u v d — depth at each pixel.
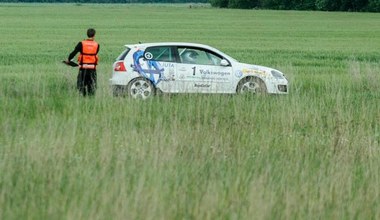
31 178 31.62
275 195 29.78
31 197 28.81
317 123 50.25
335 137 43.59
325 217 28.03
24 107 54.94
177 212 27.47
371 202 29.88
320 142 43.75
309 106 56.31
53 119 47.22
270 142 43.38
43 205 27.81
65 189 29.95
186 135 42.03
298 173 34.19
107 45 159.75
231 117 50.47
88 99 59.97
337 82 78.31
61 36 198.12
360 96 67.44
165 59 66.44
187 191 30.27
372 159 38.12
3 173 32.25
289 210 27.61
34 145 36.91
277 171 34.72
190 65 66.44
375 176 33.66
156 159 34.19
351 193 31.28
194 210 27.38
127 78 65.88
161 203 27.94
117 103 56.06
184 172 33.47
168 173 32.88
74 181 30.94
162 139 40.00
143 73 65.94
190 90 65.88
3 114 51.00
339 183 31.70
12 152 36.47
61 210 27.02
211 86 66.62
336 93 65.81
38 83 65.88
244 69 67.19
